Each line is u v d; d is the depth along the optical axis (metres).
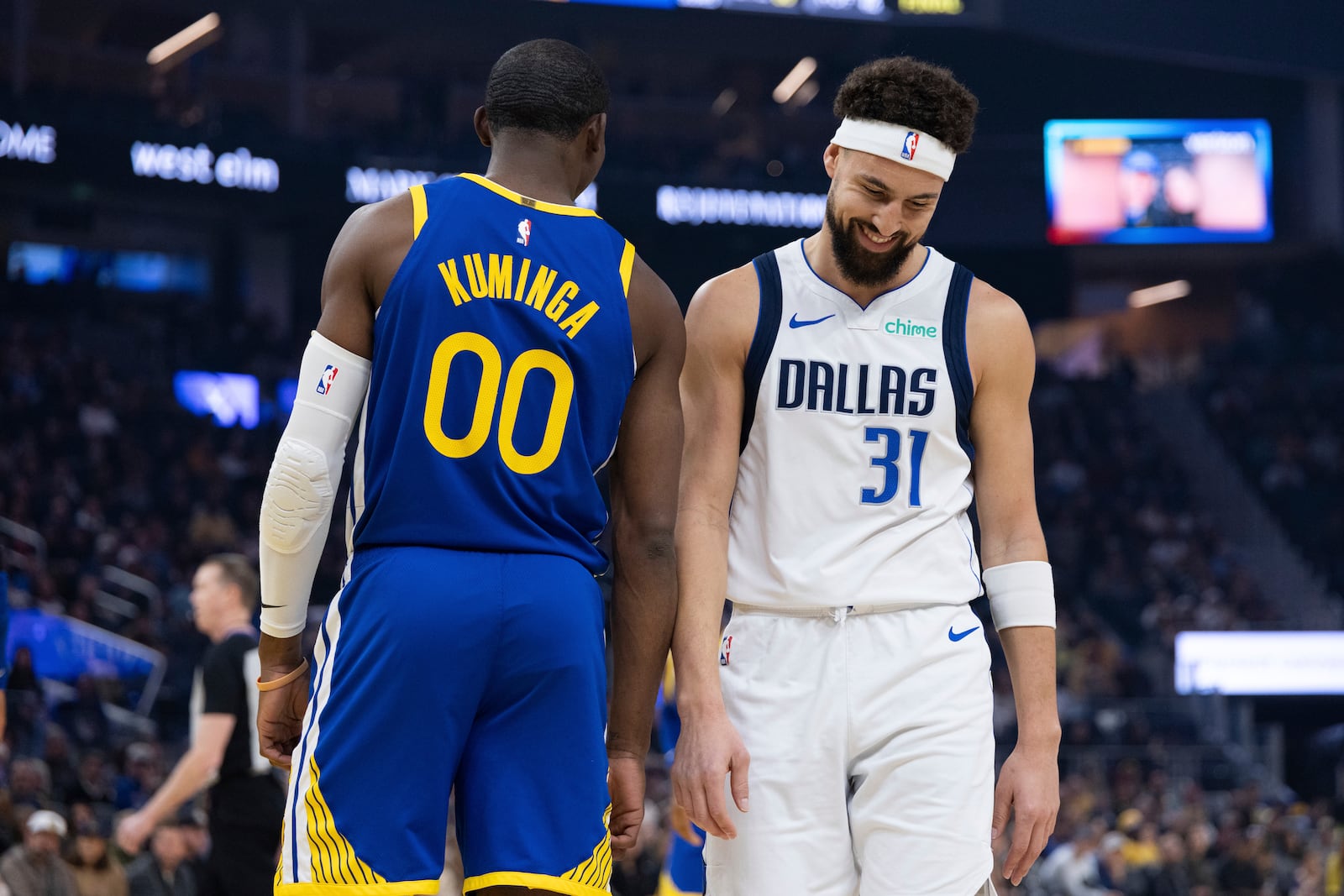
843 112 2.89
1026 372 3.05
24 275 26.88
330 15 29.05
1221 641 24.22
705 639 2.88
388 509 2.43
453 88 31.19
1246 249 31.89
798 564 2.96
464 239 2.48
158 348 26.75
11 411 23.48
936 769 2.86
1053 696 2.98
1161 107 32.03
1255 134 30.70
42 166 24.91
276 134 27.41
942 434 3.00
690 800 2.77
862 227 2.88
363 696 2.35
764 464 3.01
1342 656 24.44
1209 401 31.86
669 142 32.69
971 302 3.04
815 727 2.89
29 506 21.00
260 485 24.91
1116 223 30.61
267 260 29.19
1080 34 28.64
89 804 12.24
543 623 2.41
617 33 30.41
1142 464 30.03
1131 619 25.91
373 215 2.51
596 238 2.59
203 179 26.19
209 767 5.68
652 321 2.63
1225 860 16.19
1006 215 30.91
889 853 2.87
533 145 2.62
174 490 23.30
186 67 29.44
